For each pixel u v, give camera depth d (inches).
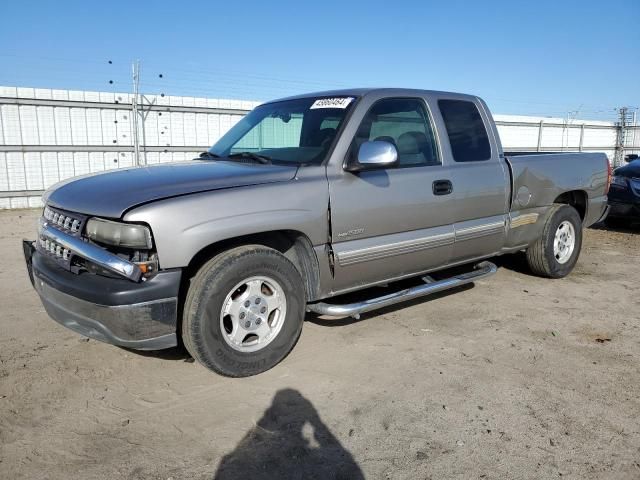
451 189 178.1
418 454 108.0
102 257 122.6
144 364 148.0
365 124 160.9
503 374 143.6
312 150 157.1
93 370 144.3
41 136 548.4
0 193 535.5
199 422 119.3
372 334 170.7
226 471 102.6
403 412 123.8
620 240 343.6
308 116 169.6
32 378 139.3
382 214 159.2
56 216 139.8
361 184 154.4
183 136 631.2
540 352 158.4
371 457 107.1
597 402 129.3
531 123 932.6
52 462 104.8
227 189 133.1
